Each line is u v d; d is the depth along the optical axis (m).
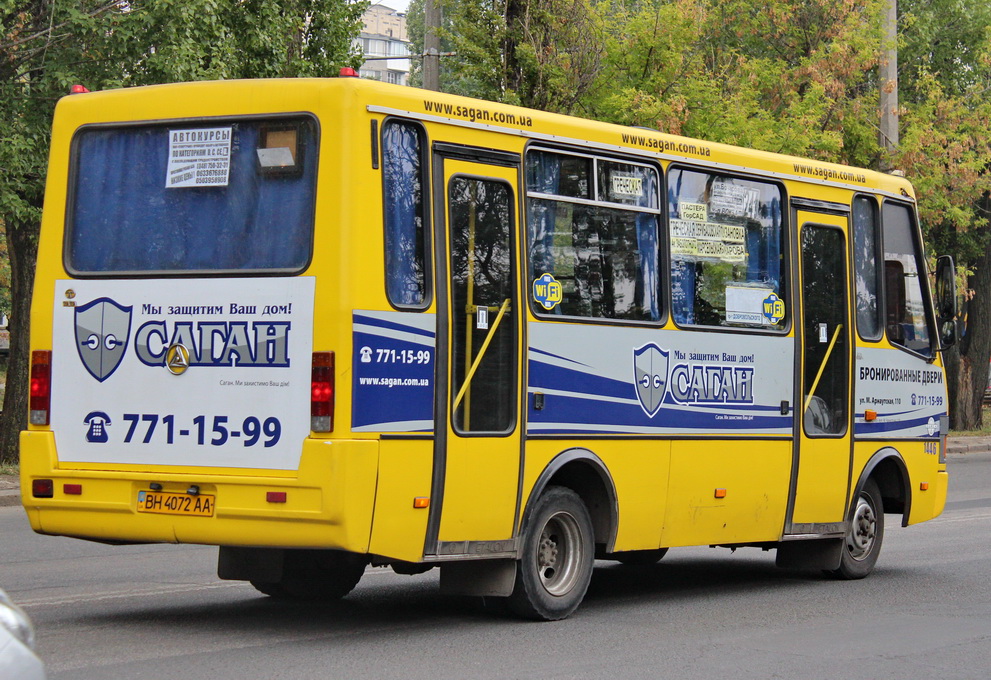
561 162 9.69
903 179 13.38
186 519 8.47
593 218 9.90
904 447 12.92
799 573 12.97
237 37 21.27
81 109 9.08
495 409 9.05
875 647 8.89
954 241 35.53
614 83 24.38
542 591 9.52
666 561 13.95
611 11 25.27
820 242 12.10
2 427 20.69
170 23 17.95
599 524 9.98
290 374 8.24
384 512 8.31
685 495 10.58
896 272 13.05
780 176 11.68
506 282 9.17
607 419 9.88
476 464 8.88
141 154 8.89
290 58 24.44
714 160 11.01
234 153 8.60
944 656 8.60
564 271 9.63
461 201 8.91
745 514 11.18
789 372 11.62
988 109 30.19
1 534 14.50
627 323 10.06
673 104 23.45
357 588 11.27
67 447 8.87
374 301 8.29
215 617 9.55
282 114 8.47
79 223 9.02
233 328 8.42
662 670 8.00
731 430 11.00
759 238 11.45
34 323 9.04
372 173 8.34
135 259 8.83
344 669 7.76
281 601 10.38
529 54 21.41
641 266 10.29
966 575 12.73
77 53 18.28
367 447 8.19
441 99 8.82
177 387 8.56
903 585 12.05
